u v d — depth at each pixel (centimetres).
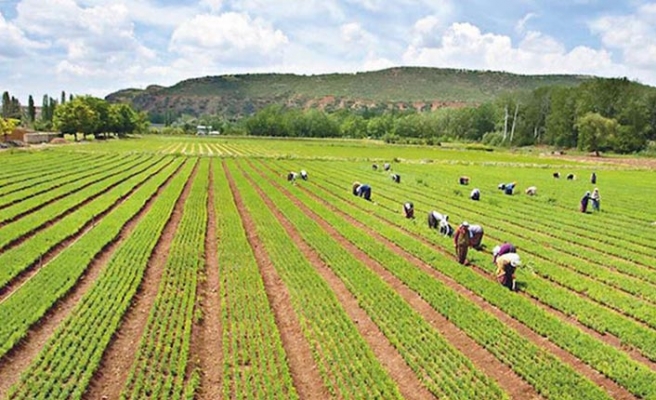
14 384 1411
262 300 2106
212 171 6850
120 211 3716
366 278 2412
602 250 3222
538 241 3375
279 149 12550
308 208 4303
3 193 4250
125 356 1622
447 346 1756
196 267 2477
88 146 11406
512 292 2294
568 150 14700
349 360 1650
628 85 14762
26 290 2041
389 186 5841
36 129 17838
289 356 1689
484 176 7369
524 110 17762
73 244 2744
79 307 1922
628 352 1816
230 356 1652
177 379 1488
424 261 2784
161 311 1955
